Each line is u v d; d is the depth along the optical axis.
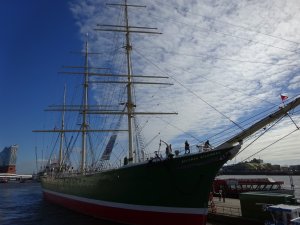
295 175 133.00
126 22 43.62
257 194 29.44
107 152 40.28
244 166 132.75
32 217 39.91
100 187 33.31
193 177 25.14
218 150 24.53
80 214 38.88
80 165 54.88
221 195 43.78
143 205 27.23
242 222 29.00
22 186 133.50
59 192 50.84
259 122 23.61
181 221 25.34
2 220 38.16
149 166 26.47
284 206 23.36
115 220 30.44
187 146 26.27
